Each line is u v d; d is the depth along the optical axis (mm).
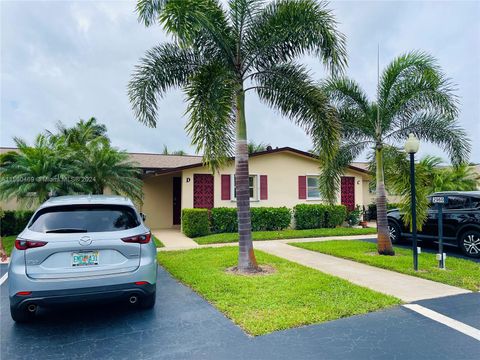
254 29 6352
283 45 6414
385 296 4812
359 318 4047
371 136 8578
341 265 7109
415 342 3412
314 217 13641
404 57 7906
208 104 5879
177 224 15242
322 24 5848
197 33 5820
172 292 5117
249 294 4844
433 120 8055
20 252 3570
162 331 3674
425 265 6934
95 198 4441
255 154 13344
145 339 3473
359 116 8492
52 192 10148
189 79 6336
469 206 8281
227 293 4898
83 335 3582
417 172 8070
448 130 7902
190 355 3129
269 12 6289
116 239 3844
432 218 8961
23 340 3467
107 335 3578
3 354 3160
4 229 11414
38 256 3564
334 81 8336
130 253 3900
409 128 8375
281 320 3891
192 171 12648
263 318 3953
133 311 4293
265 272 6254
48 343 3398
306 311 4184
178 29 5203
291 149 13945
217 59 6574
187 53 6648
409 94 7898
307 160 14523
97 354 3160
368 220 18672
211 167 6367
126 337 3523
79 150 11414
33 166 9992
